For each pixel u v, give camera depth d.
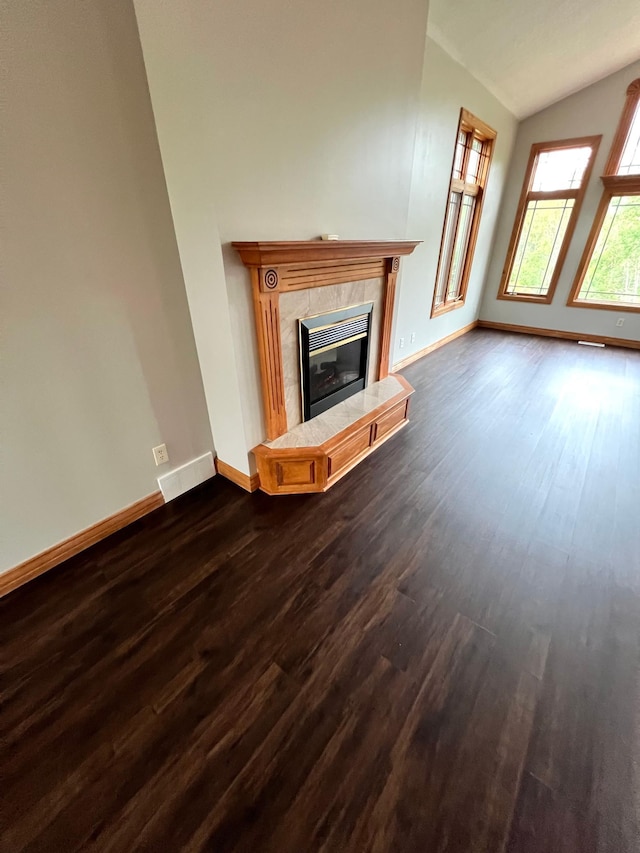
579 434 2.98
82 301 1.63
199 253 1.79
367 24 2.03
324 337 2.47
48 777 1.13
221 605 1.64
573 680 1.36
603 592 1.71
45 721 1.26
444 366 4.51
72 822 1.04
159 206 1.77
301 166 1.95
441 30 2.96
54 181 1.43
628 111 4.37
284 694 1.32
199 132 1.48
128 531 2.06
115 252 1.67
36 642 1.51
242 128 1.61
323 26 1.80
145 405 2.01
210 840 1.00
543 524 2.10
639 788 1.09
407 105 2.57
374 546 1.95
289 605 1.64
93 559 1.89
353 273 2.52
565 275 5.34
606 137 4.57
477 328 6.27
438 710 1.27
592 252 5.09
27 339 1.51
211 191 1.58
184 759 1.16
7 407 1.52
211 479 2.50
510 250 5.67
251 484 2.34
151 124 1.63
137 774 1.13
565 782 1.10
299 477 2.30
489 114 4.25
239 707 1.28
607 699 1.31
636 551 1.92
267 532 2.04
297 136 1.87
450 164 3.90
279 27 1.61
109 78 1.47
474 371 4.34
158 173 1.72
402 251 2.73
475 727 1.23
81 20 1.34
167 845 0.99
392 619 1.58
